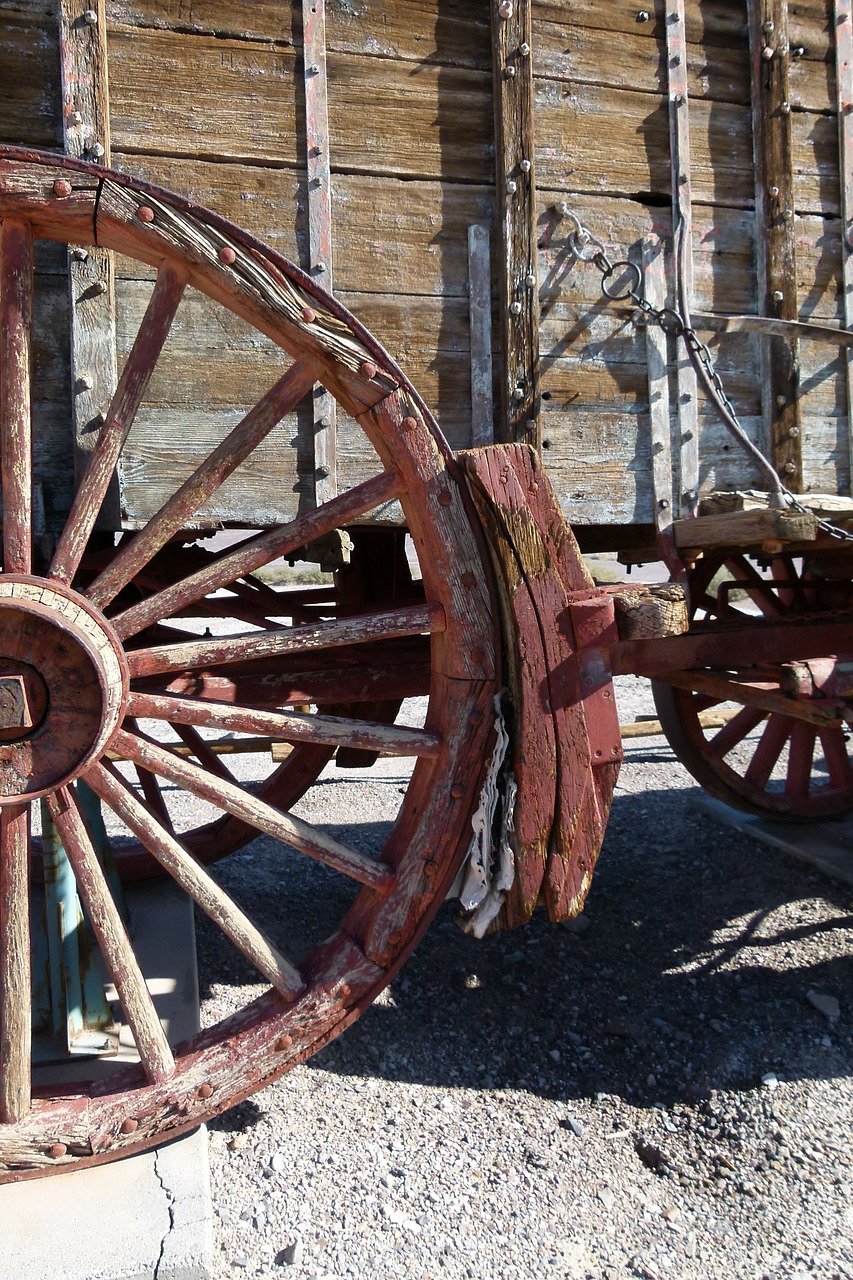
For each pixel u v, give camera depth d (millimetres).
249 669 2543
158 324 1983
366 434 2252
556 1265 2035
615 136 2562
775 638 2615
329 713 3490
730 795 4168
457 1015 2998
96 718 1934
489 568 2209
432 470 2104
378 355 2025
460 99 2422
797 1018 2975
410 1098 2594
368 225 2361
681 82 2584
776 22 2674
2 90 2125
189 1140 2191
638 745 6285
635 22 2570
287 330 1979
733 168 2703
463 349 2451
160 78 2205
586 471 2553
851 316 2807
